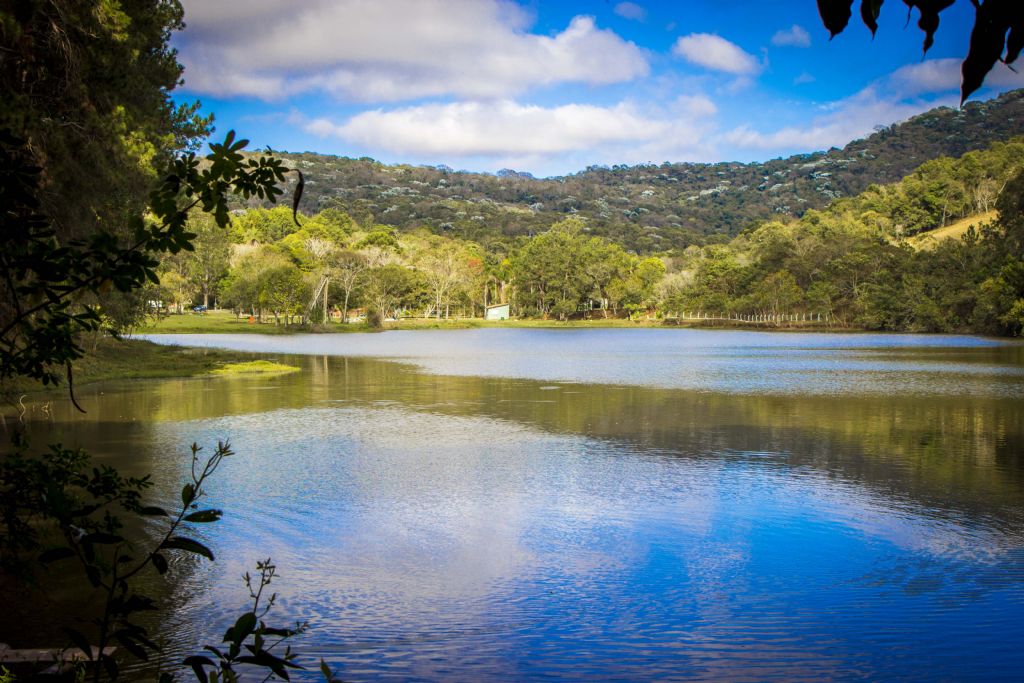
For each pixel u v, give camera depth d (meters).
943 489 17.39
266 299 111.94
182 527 14.15
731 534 14.16
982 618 10.45
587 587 11.61
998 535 14.05
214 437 23.69
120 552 12.65
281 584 11.61
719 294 147.50
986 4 1.92
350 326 122.19
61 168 21.28
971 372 48.03
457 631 10.04
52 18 20.52
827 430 25.61
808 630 10.12
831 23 2.08
